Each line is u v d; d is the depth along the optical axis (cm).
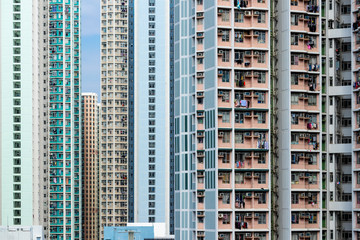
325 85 18725
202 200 19225
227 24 19038
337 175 18400
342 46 18750
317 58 18838
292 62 18650
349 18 18950
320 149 18462
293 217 18112
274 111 18888
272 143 18762
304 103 18638
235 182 18588
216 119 18738
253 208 18450
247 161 18700
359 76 16562
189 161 19950
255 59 18975
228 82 18912
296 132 18450
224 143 18712
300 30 18750
